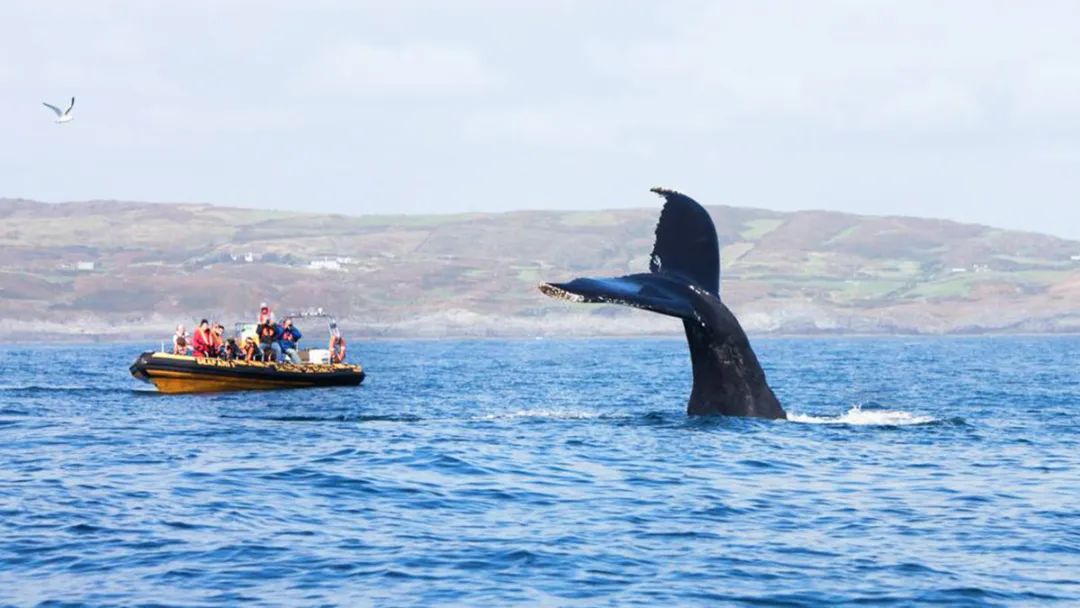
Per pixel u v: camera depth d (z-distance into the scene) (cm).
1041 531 5675
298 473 7238
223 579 4831
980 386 17075
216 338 15462
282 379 15625
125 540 5466
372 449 8250
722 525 5794
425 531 5669
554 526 5772
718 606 4506
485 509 6178
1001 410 12200
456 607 4484
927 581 4816
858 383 18100
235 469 7438
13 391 16375
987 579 4844
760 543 5434
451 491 6644
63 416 11712
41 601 4544
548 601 4550
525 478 7006
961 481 6938
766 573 4941
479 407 12950
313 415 11588
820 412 11919
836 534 5612
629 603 4531
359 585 4753
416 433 9225
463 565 5038
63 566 5022
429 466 7438
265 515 6034
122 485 6900
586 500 6394
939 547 5366
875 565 5059
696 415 8638
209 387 15125
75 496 6531
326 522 5872
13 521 5850
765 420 8556
